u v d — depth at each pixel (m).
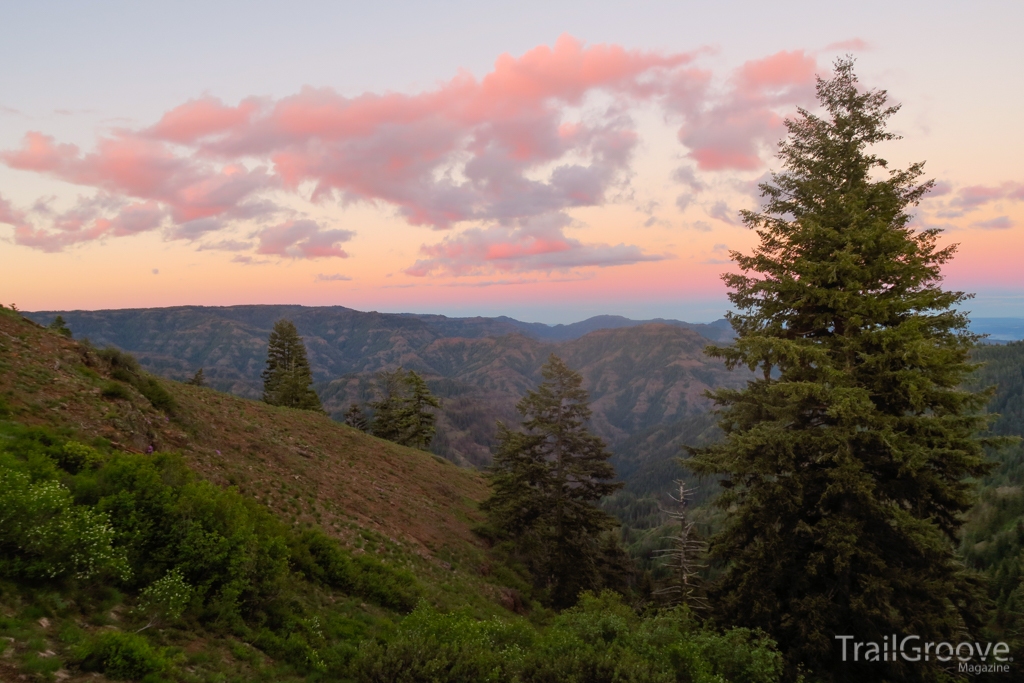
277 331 64.44
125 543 8.05
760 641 10.10
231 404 24.80
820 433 13.10
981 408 12.21
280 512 14.84
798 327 14.79
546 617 19.28
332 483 20.27
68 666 5.45
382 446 32.62
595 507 23.39
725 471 14.06
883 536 12.59
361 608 11.79
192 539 8.67
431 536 20.98
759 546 12.79
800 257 14.30
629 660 8.32
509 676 7.85
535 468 22.75
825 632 11.47
